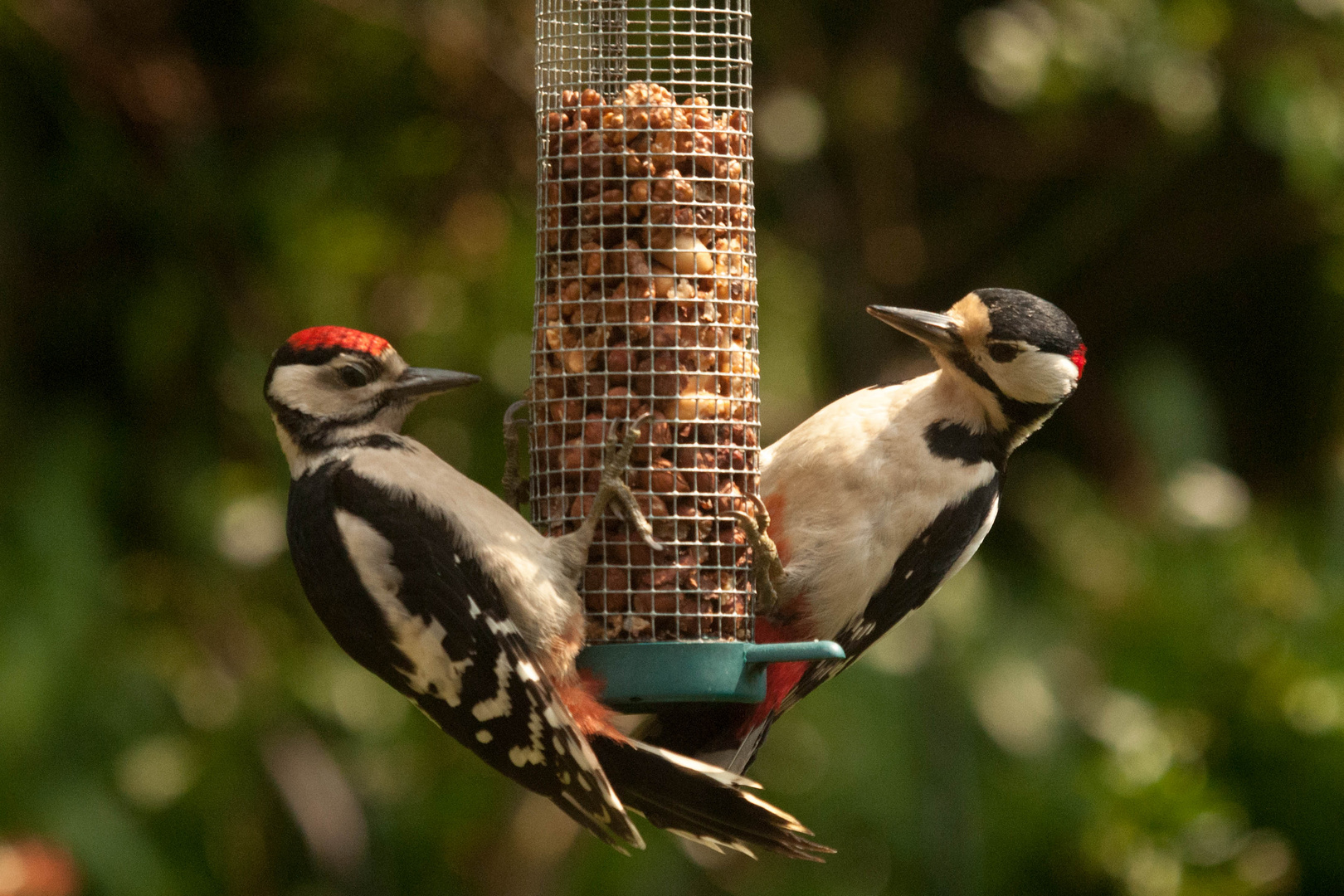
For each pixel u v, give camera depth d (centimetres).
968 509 897
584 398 826
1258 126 1297
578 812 781
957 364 912
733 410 834
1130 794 1284
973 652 1270
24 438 1264
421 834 1334
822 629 880
